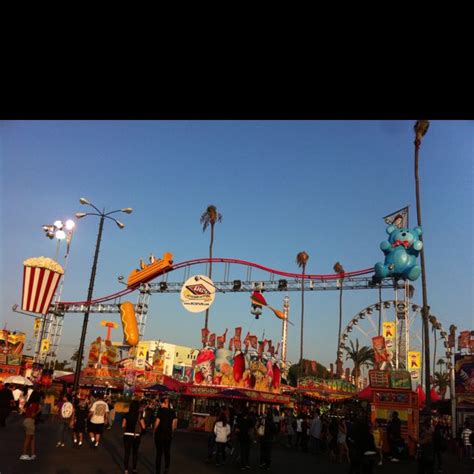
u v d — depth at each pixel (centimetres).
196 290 3106
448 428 3762
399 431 2217
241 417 1583
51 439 1897
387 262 3775
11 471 1132
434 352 7525
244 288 5262
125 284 5809
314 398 3959
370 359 6228
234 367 3328
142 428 1228
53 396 3391
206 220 6169
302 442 2402
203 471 1405
